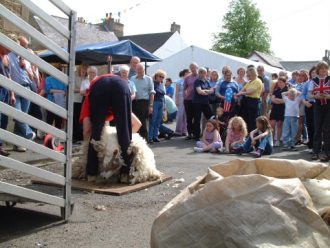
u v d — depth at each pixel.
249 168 3.52
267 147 10.37
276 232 2.70
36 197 4.67
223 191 2.86
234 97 11.96
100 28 41.44
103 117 6.58
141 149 6.76
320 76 9.59
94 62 14.63
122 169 6.71
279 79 12.28
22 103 9.24
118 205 5.64
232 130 10.80
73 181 6.71
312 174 3.39
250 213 2.76
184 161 9.19
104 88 6.54
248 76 11.88
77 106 11.09
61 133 4.91
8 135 4.38
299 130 12.32
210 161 9.24
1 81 4.26
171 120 16.97
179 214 2.89
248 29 67.88
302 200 2.84
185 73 14.23
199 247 2.79
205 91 12.58
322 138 9.98
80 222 4.94
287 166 3.44
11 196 4.54
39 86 11.38
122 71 10.24
